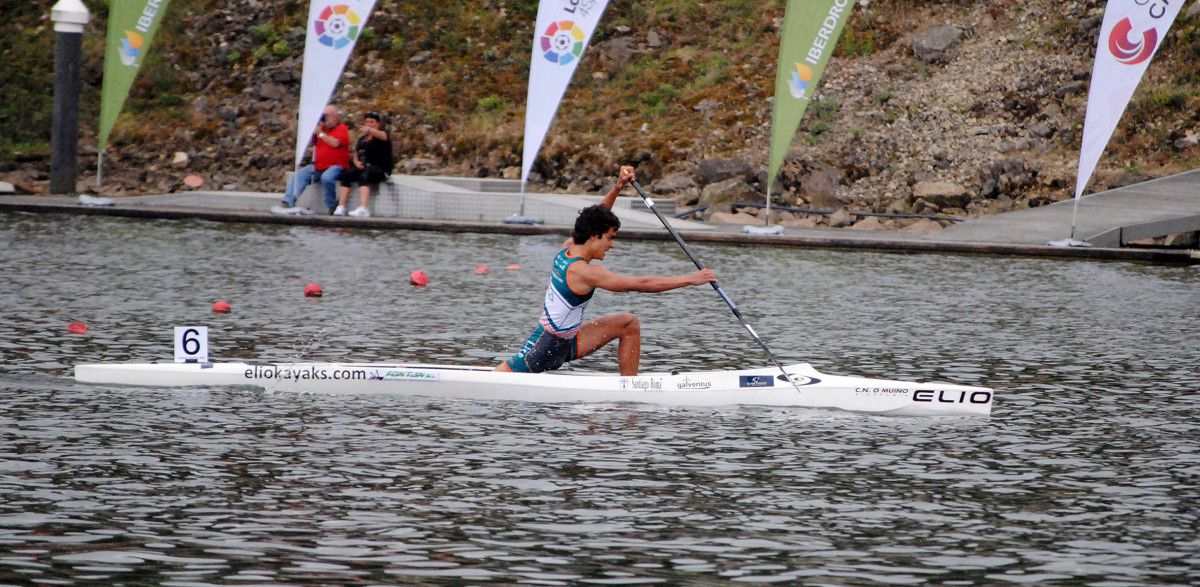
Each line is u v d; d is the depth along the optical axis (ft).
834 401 120.16
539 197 278.46
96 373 123.03
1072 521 88.43
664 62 354.95
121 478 93.50
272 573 75.66
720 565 78.69
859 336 158.71
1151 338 159.94
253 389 122.72
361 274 201.16
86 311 161.27
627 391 121.39
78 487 91.04
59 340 142.61
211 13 376.27
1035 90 327.67
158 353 137.69
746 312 175.94
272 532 82.94
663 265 222.48
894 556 80.94
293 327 155.84
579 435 108.68
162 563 76.84
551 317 121.90
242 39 368.07
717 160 309.22
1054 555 81.66
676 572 77.30
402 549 80.33
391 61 364.38
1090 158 245.86
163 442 103.45
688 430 111.14
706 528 85.66
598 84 349.20
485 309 172.76
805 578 76.79
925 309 180.75
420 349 144.97
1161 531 86.63
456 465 99.04
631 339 123.75
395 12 377.91
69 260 205.77
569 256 121.39
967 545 83.30
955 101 327.47
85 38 367.25
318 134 274.77
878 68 340.39
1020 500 93.09
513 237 258.57
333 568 76.74
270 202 284.41
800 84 252.83
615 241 255.09
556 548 81.15
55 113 300.20
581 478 96.37
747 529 85.61
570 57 262.06
